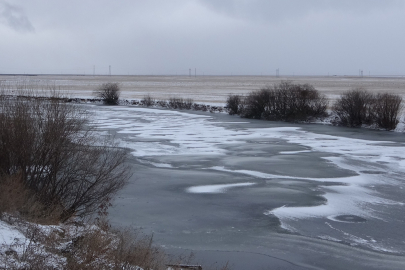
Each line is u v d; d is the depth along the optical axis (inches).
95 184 410.9
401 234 460.1
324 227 479.8
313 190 634.8
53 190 391.9
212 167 788.0
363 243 434.3
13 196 339.6
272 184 667.4
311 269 370.3
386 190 638.5
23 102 412.5
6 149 383.6
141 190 617.6
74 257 264.4
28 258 239.0
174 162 827.4
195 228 468.4
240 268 365.4
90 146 453.4
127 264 276.1
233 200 579.2
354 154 931.3
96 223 385.4
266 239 440.5
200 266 334.0
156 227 465.4
